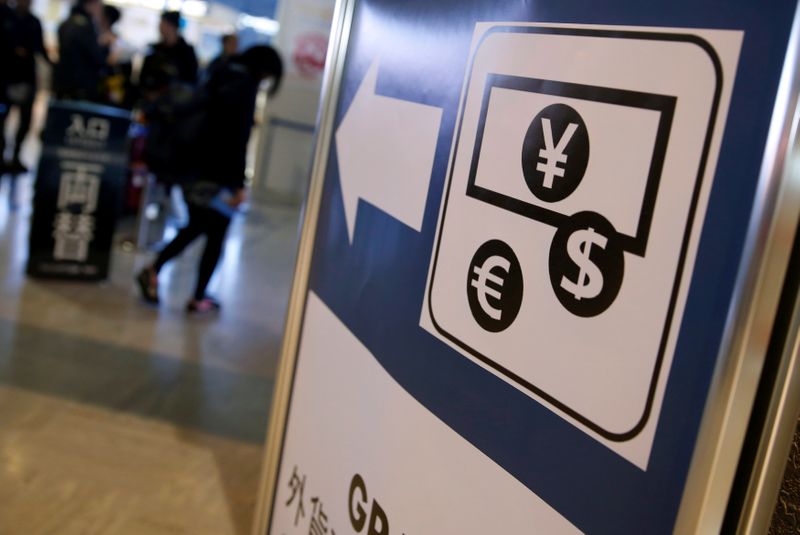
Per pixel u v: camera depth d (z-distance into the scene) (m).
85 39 5.84
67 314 4.48
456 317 1.22
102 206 5.00
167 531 2.71
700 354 0.83
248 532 2.77
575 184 0.99
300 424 1.85
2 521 2.63
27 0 6.91
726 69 0.82
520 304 1.08
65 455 3.07
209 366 4.11
